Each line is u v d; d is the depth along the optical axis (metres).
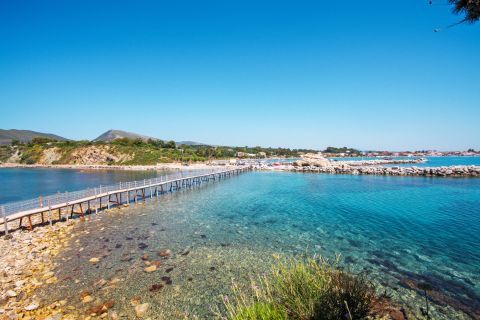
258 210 26.17
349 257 14.13
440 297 10.07
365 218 22.42
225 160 139.75
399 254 14.50
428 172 56.44
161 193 37.72
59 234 18.11
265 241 16.67
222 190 41.22
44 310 9.23
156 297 10.18
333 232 18.59
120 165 111.88
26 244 15.81
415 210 24.89
